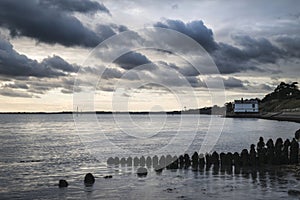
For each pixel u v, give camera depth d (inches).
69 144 1841.8
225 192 682.8
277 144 1000.2
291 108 5659.5
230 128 3024.1
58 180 842.8
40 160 1233.4
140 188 733.3
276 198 634.2
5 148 1675.7
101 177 860.0
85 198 663.1
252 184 745.6
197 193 680.4
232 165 955.3
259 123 3878.0
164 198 649.6
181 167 958.4
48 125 4544.8
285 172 864.3
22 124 4965.6
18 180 850.8
